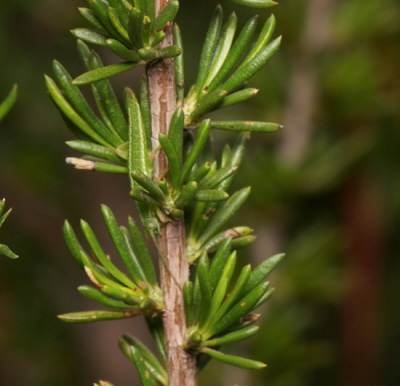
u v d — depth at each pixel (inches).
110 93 7.9
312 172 12.7
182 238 7.9
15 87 7.7
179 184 7.6
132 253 7.9
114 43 7.5
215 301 7.8
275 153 13.1
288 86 13.1
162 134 7.5
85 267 7.8
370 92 12.6
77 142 7.9
